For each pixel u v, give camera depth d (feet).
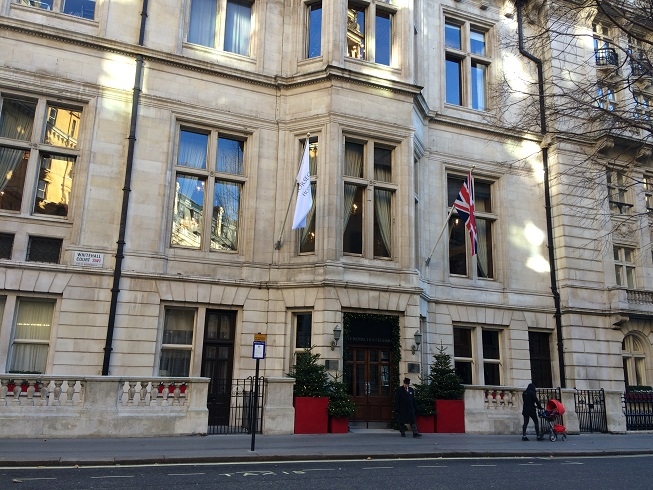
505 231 69.62
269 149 59.00
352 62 59.82
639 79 41.04
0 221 49.24
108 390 42.19
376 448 40.32
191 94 56.90
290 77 59.57
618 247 73.92
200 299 53.47
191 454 34.30
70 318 49.08
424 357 60.85
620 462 39.88
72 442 38.09
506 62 73.92
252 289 55.52
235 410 51.65
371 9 62.08
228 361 54.60
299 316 55.77
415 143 62.80
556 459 40.73
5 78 50.55
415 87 60.80
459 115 70.44
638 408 64.69
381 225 59.31
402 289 56.08
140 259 52.21
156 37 56.80
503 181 70.95
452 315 64.23
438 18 71.36
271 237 57.26
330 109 57.06
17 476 27.71
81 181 51.85
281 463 34.19
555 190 72.08
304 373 49.93
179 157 56.90
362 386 54.70
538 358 68.85
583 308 68.80
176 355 53.26
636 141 53.47
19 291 48.19
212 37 60.59
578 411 62.34
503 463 37.42
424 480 29.50
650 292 71.15
